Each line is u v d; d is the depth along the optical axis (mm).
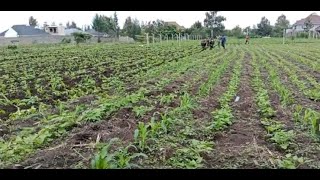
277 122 7191
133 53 27172
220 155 5445
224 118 7145
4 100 9844
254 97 10297
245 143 6020
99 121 7031
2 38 61844
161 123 6230
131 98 8859
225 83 13562
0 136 6715
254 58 24750
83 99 9977
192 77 14359
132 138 5953
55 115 7570
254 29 86125
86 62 20062
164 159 5152
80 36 51906
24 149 5488
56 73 14984
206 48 35344
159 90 11000
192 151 5422
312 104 9562
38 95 11078
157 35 62938
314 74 16172
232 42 55438
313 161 5215
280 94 10578
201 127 6816
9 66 17938
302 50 33719
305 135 6336
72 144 5758
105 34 76250
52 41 64438
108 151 5336
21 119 7836
